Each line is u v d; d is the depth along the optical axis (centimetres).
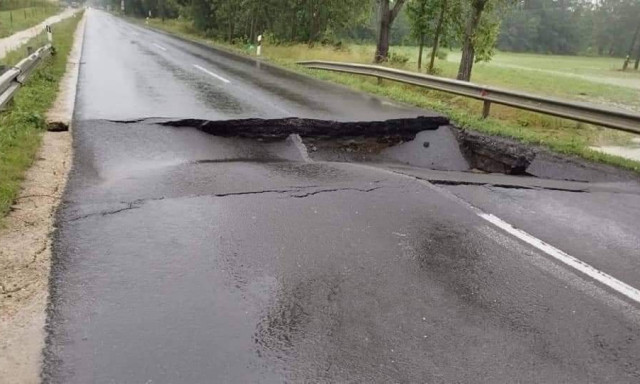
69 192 546
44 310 335
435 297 372
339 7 3066
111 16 8956
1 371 278
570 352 316
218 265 404
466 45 1728
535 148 839
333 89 1412
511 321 346
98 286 366
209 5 4019
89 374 278
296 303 355
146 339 309
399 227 495
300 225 487
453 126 974
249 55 2514
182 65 1823
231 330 322
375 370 292
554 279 409
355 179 640
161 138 791
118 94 1120
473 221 521
